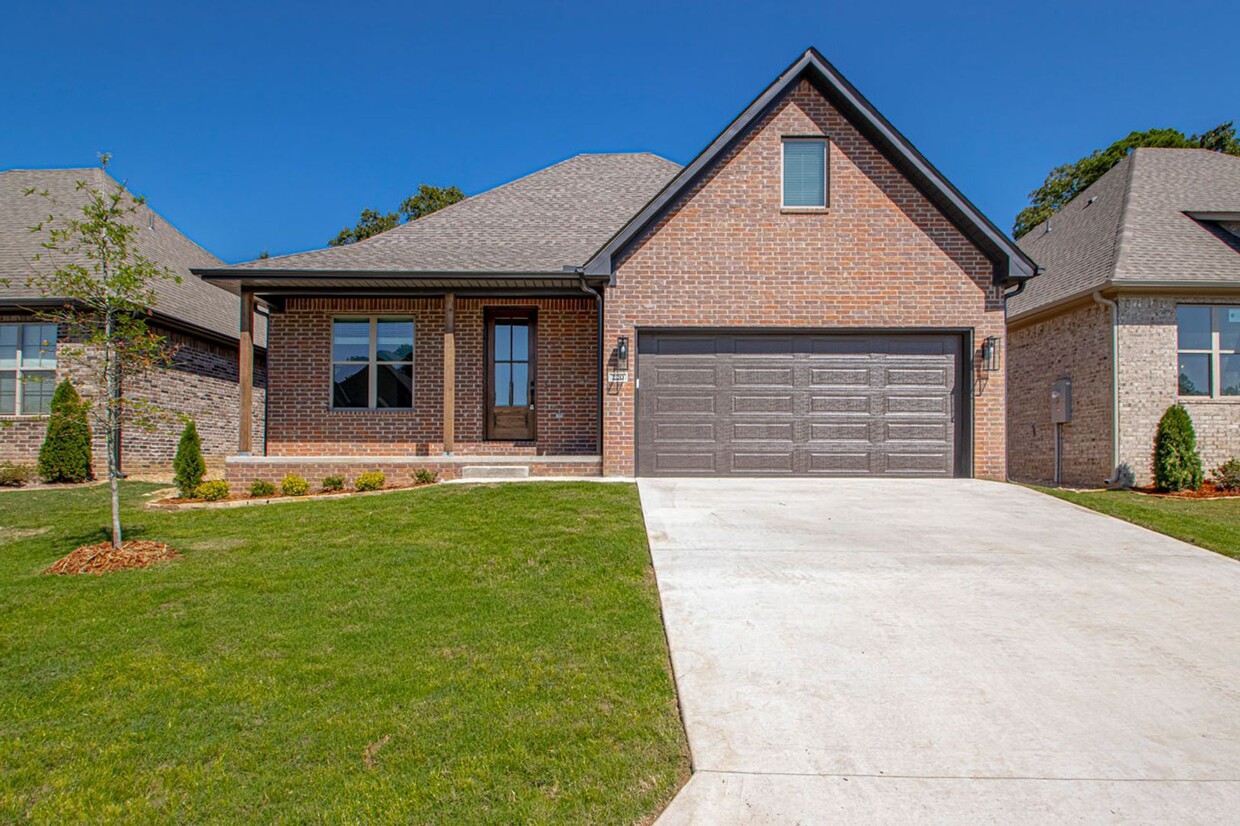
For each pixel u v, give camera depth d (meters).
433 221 14.95
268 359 13.94
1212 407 13.84
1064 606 5.65
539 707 4.04
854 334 12.30
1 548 7.92
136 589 6.19
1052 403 15.41
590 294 13.34
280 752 3.64
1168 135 31.08
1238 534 7.90
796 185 12.30
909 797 3.30
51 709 4.09
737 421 12.22
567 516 8.46
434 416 13.95
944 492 10.44
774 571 6.42
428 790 3.31
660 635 5.05
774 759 3.58
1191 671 4.57
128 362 7.39
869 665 4.60
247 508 9.94
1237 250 14.27
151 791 3.36
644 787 3.36
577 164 17.41
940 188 11.82
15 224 16.81
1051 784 3.41
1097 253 14.92
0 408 15.30
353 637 5.05
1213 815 3.20
